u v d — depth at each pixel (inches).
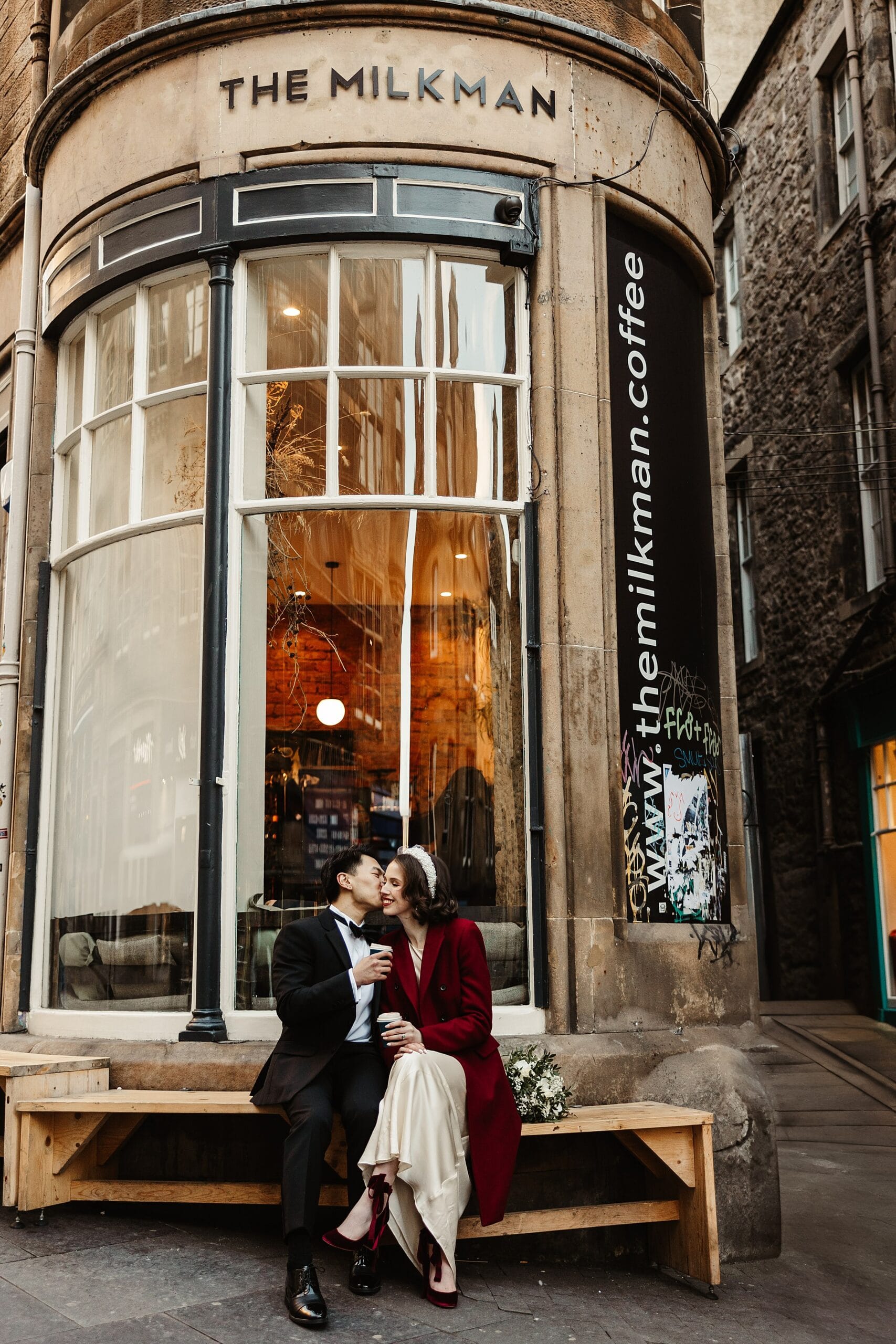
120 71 252.4
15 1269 172.4
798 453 555.5
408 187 234.5
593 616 233.5
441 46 239.3
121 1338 149.8
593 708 230.4
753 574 608.7
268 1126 203.9
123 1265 176.7
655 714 244.7
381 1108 173.3
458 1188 172.1
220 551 229.3
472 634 236.7
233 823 222.5
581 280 243.1
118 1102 188.9
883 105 478.9
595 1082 210.1
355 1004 182.2
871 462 492.4
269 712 234.8
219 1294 166.7
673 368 265.0
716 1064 218.8
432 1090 172.9
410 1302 170.4
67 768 255.6
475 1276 187.0
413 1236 172.4
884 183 474.3
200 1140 205.8
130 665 244.7
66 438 266.1
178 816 231.9
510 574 235.6
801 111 560.4
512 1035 214.2
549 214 241.4
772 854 581.0
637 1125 186.9
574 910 220.8
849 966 502.0
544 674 228.2
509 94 241.0
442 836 234.1
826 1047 426.9
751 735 609.0
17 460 274.8
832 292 521.3
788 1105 358.9
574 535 234.2
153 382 249.3
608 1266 201.9
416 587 237.9
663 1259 200.2
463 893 231.0
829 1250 220.5
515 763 230.7
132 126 250.1
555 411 236.7
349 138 234.5
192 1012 217.5
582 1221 187.3
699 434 271.7
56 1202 192.5
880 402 466.6
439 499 235.8
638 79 257.9
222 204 237.1
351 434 238.8
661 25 271.7
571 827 223.6
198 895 218.8
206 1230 196.5
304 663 237.6
